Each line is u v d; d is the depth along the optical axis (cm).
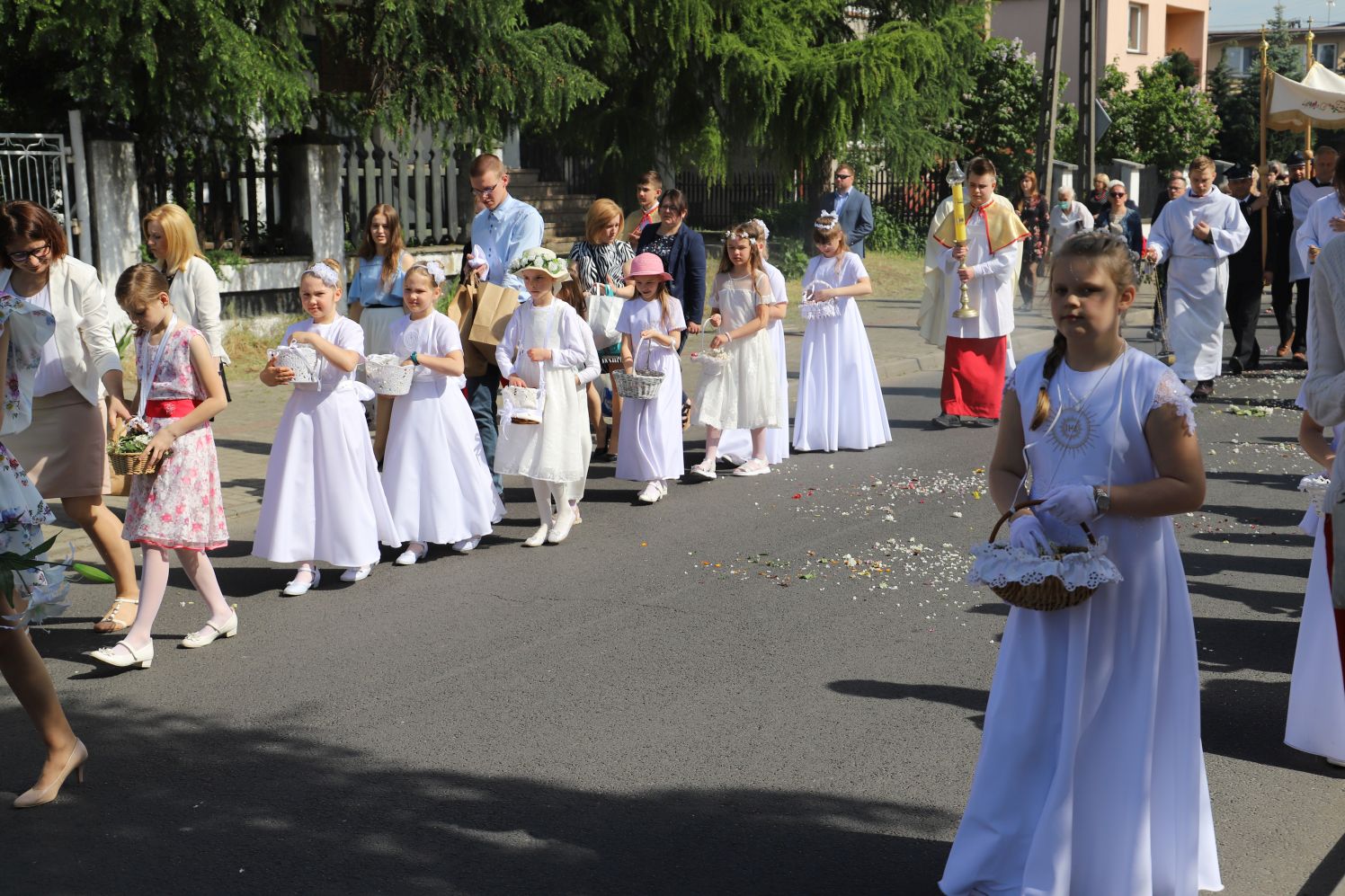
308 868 395
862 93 2058
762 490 913
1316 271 395
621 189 2145
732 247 923
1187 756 343
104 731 504
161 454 559
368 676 559
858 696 532
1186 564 723
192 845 411
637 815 429
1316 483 462
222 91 1244
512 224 878
